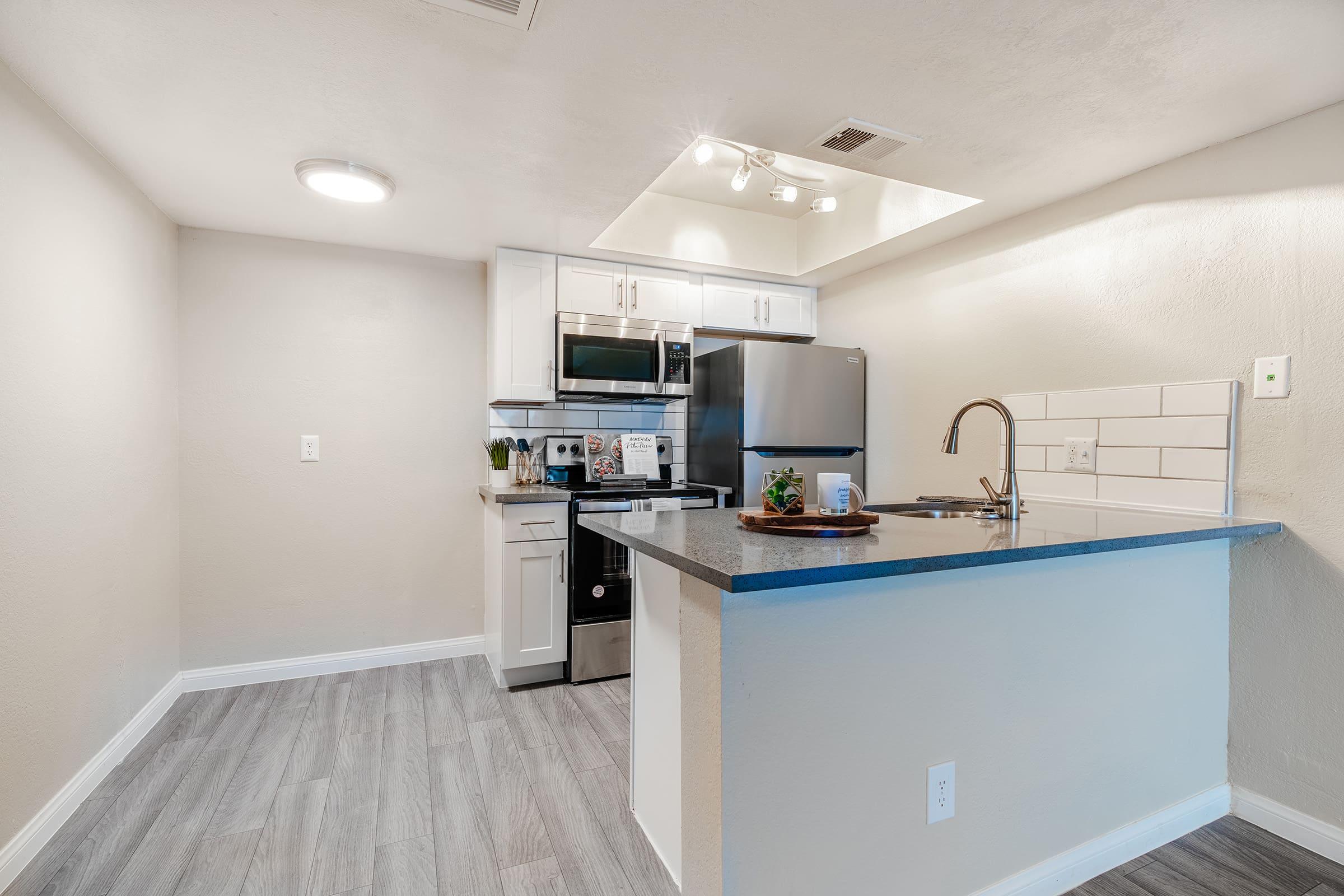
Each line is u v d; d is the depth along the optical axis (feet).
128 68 5.04
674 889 4.94
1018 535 4.74
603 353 9.91
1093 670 5.12
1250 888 5.02
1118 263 6.94
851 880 4.10
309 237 9.18
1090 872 5.09
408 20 4.46
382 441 9.81
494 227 8.71
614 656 9.35
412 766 6.78
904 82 5.25
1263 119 5.67
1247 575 5.94
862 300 10.75
